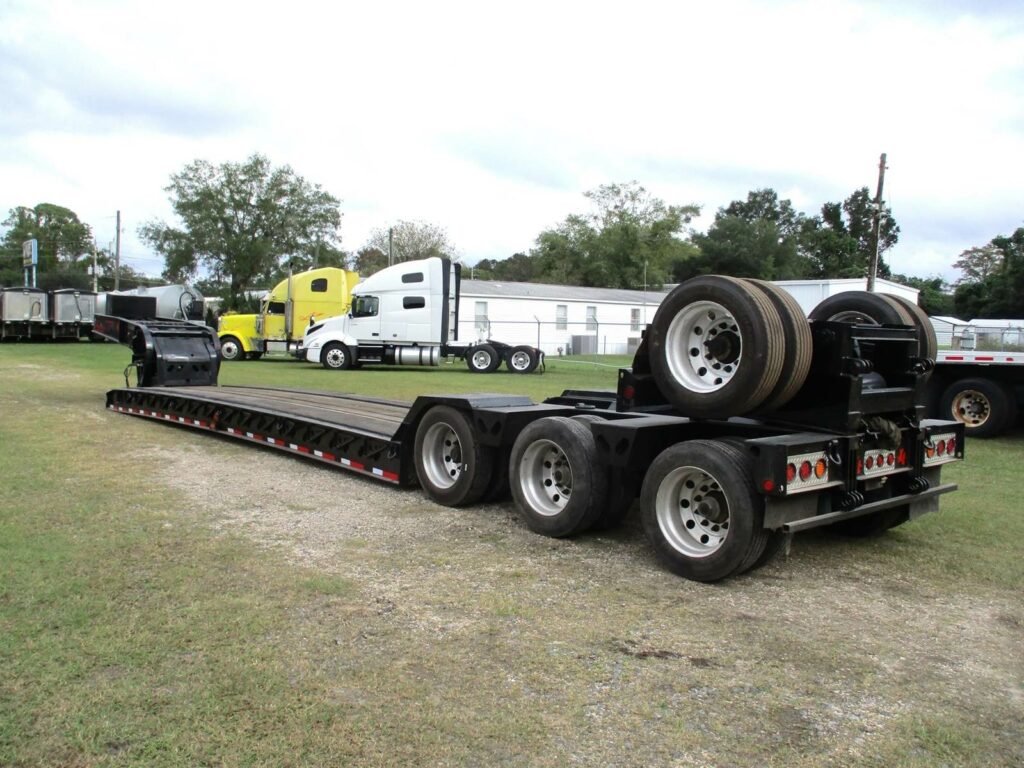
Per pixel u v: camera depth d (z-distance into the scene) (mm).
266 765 2711
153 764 2689
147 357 11914
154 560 4758
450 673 3451
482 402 6250
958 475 8328
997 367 10938
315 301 27344
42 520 5527
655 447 5184
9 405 11969
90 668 3350
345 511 6160
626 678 3469
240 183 51812
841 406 4711
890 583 4871
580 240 67500
